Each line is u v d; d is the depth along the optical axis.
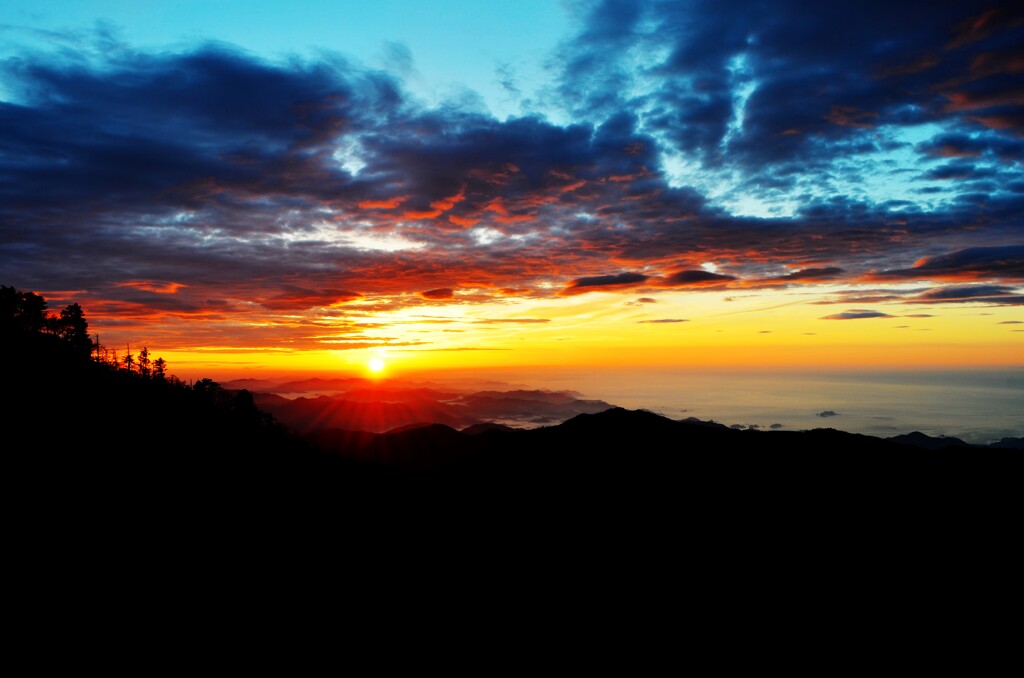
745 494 87.19
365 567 51.28
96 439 54.84
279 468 76.44
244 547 45.38
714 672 44.50
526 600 53.16
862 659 47.28
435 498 89.69
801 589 59.47
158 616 32.19
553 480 97.94
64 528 37.28
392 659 36.88
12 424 50.47
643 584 60.00
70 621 28.95
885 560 66.25
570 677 40.50
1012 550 68.44
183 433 71.56
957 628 52.19
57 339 95.62
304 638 36.00
